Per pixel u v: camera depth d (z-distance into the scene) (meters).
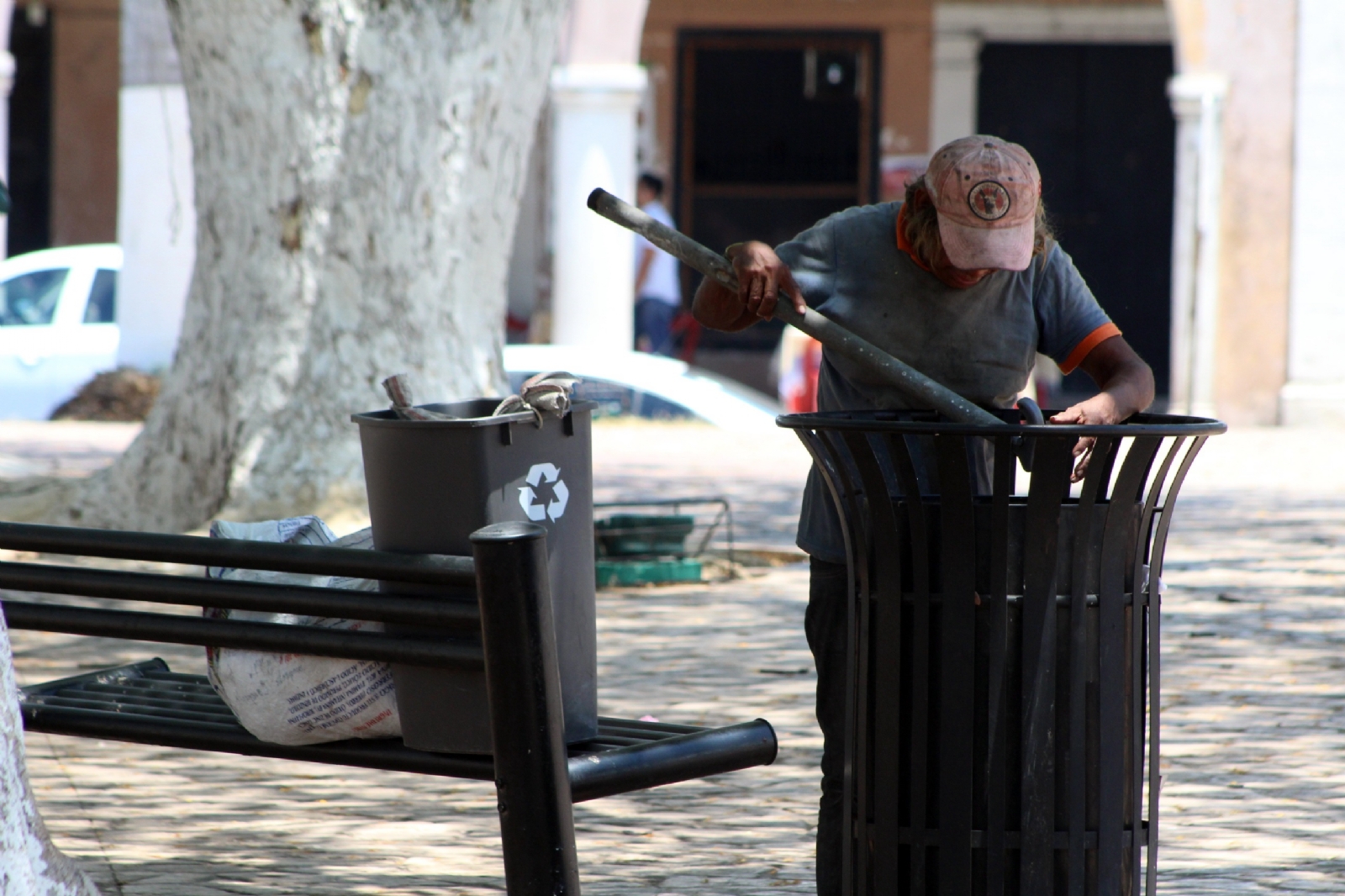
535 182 87.06
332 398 36.81
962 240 12.83
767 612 30.84
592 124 69.06
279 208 36.88
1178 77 69.38
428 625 11.93
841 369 13.95
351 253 36.97
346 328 37.03
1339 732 22.20
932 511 12.16
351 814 18.89
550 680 11.45
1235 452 59.72
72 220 89.94
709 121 92.06
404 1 36.81
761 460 55.03
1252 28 68.69
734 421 66.25
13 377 66.88
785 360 66.12
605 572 33.44
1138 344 91.88
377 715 12.77
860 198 91.94
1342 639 28.38
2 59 71.50
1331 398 68.94
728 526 36.62
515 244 87.44
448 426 11.95
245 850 17.44
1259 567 35.62
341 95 36.72
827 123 91.88
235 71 36.78
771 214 92.50
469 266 37.84
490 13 37.31
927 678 12.13
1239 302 69.62
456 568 11.76
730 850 17.55
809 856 17.30
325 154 36.75
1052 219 14.41
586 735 12.80
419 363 37.19
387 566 11.97
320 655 12.37
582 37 68.81
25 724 13.99
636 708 23.47
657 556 34.25
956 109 90.62
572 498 12.60
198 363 37.88
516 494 12.19
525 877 11.46
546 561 11.48
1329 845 17.48
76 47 89.31
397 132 36.84
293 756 13.08
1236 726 22.53
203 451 37.31
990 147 13.00
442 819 18.70
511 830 11.48
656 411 67.00
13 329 67.00
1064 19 89.94
